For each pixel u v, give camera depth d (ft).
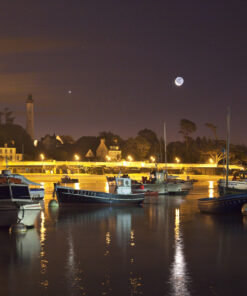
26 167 493.36
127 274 72.64
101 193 163.63
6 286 66.59
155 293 63.77
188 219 133.90
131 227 118.73
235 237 103.65
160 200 205.36
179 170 545.85
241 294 63.67
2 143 619.67
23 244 94.99
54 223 125.59
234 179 223.51
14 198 112.16
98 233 109.29
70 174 440.04
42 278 70.28
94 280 69.46
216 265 78.38
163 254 86.53
